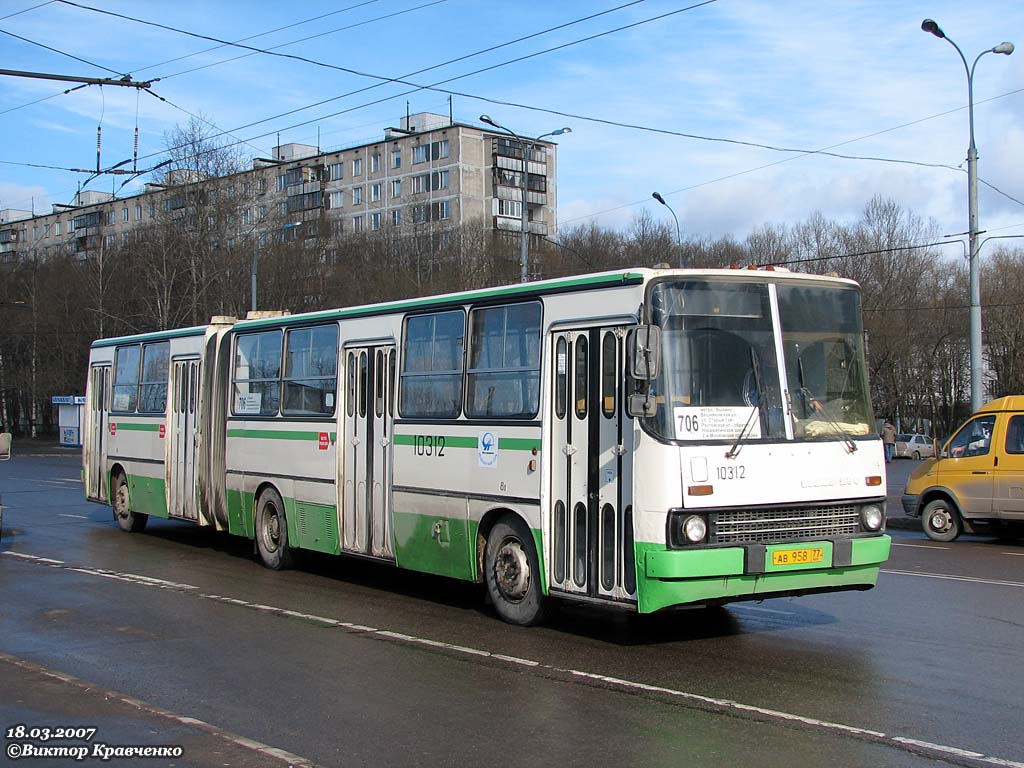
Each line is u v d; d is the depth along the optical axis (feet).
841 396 28.45
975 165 72.33
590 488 27.96
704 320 26.91
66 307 213.66
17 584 38.96
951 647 27.76
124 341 56.08
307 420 40.68
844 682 24.03
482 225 219.82
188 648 28.12
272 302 166.50
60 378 219.82
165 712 21.11
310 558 46.11
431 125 266.77
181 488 49.88
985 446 52.95
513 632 30.14
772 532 26.63
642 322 26.50
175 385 50.80
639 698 22.74
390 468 36.04
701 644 28.32
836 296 28.91
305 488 40.60
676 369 26.30
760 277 27.86
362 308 38.09
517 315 30.99
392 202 262.88
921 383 207.00
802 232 183.42
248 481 44.37
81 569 42.91
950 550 50.57
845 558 27.07
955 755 18.71
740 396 26.89
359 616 32.81
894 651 27.30
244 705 22.39
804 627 30.50
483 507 31.73
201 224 156.97
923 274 183.21
